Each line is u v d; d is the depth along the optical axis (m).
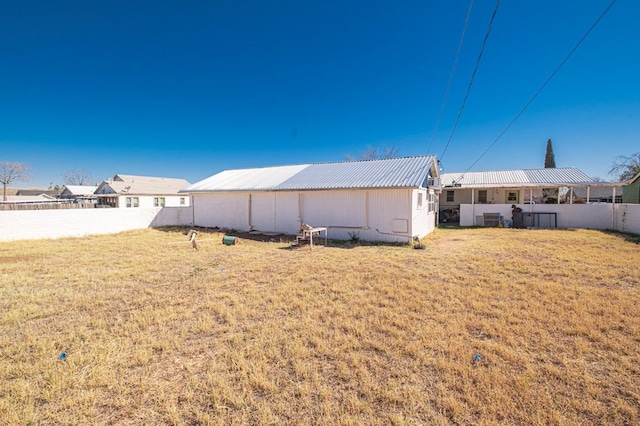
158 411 2.66
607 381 2.98
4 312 4.88
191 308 5.02
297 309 4.92
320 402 2.74
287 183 14.33
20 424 2.50
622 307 4.73
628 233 13.81
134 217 16.94
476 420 2.50
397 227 11.66
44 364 3.35
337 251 10.09
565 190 26.02
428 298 5.33
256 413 2.62
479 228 17.25
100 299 5.50
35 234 13.28
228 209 16.56
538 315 4.47
